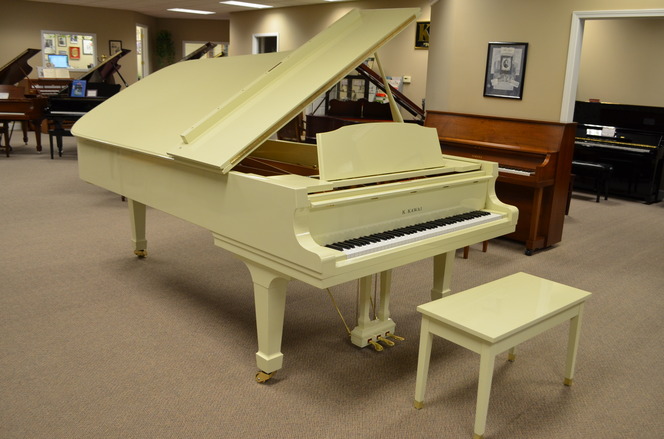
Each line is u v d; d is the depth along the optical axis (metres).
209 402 2.33
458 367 2.71
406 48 9.88
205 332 3.01
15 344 2.79
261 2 11.68
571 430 2.22
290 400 2.37
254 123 2.38
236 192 2.33
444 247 2.51
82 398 2.33
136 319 3.15
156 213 5.61
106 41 14.89
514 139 4.84
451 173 2.89
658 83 7.86
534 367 2.74
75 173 7.45
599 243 5.11
